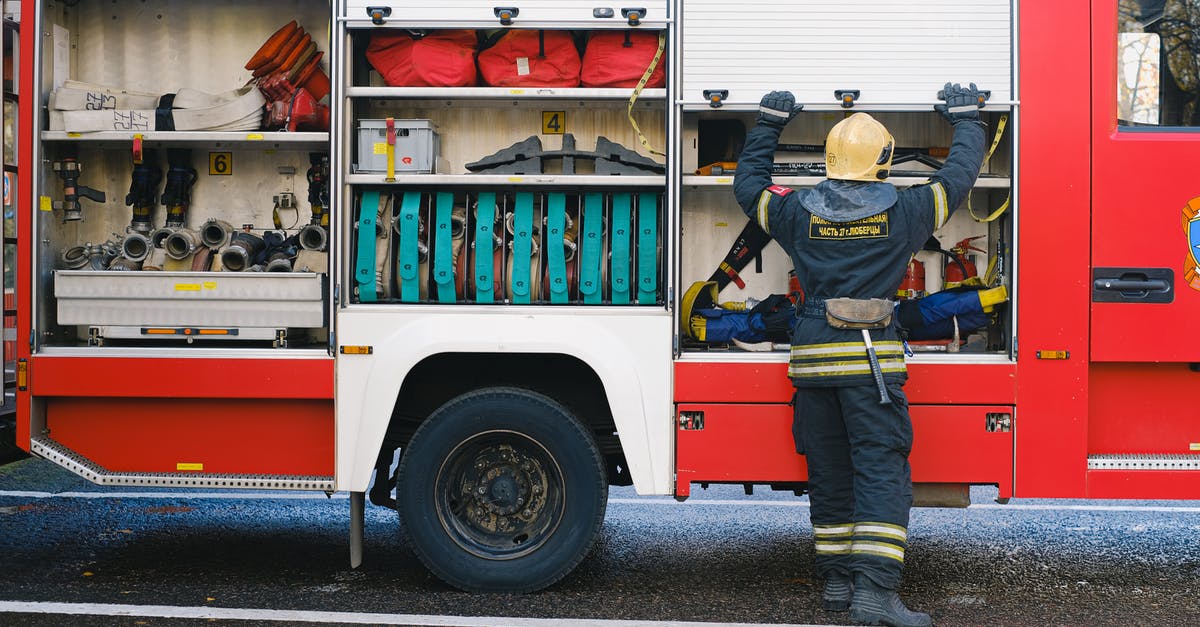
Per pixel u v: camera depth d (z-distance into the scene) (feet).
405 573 14.03
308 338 14.07
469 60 13.30
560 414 12.71
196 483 13.17
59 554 14.85
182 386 13.11
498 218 13.55
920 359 12.62
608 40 13.19
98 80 14.73
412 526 12.80
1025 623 12.06
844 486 12.32
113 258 14.21
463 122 14.16
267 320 13.17
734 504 18.95
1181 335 12.50
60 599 12.67
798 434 12.37
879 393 11.65
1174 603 12.85
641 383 12.76
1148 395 12.85
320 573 14.01
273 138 13.34
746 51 12.83
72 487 19.89
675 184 12.82
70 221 14.16
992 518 17.80
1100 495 12.57
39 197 13.39
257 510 17.99
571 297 13.38
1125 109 12.74
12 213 14.47
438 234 13.29
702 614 12.32
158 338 13.26
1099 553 15.35
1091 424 12.87
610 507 18.65
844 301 11.86
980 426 12.59
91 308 13.29
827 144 12.44
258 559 14.73
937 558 15.06
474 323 12.83
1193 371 12.82
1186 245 12.51
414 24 13.01
